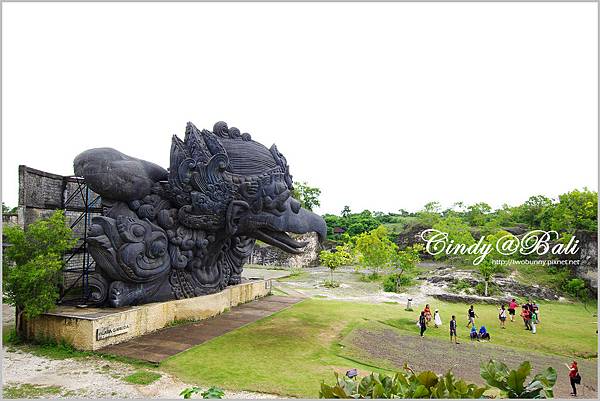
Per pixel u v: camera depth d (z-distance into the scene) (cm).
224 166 1501
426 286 3102
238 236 1808
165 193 1495
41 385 924
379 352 1334
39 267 1141
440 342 1566
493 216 5378
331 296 2595
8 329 1362
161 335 1355
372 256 3341
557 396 1115
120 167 1378
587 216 3541
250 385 948
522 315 1973
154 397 870
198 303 1611
